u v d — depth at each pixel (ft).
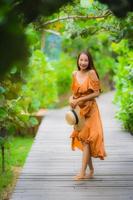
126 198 17.88
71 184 19.85
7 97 21.07
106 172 21.63
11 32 6.88
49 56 56.49
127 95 31.65
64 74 59.77
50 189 19.20
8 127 21.47
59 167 22.86
